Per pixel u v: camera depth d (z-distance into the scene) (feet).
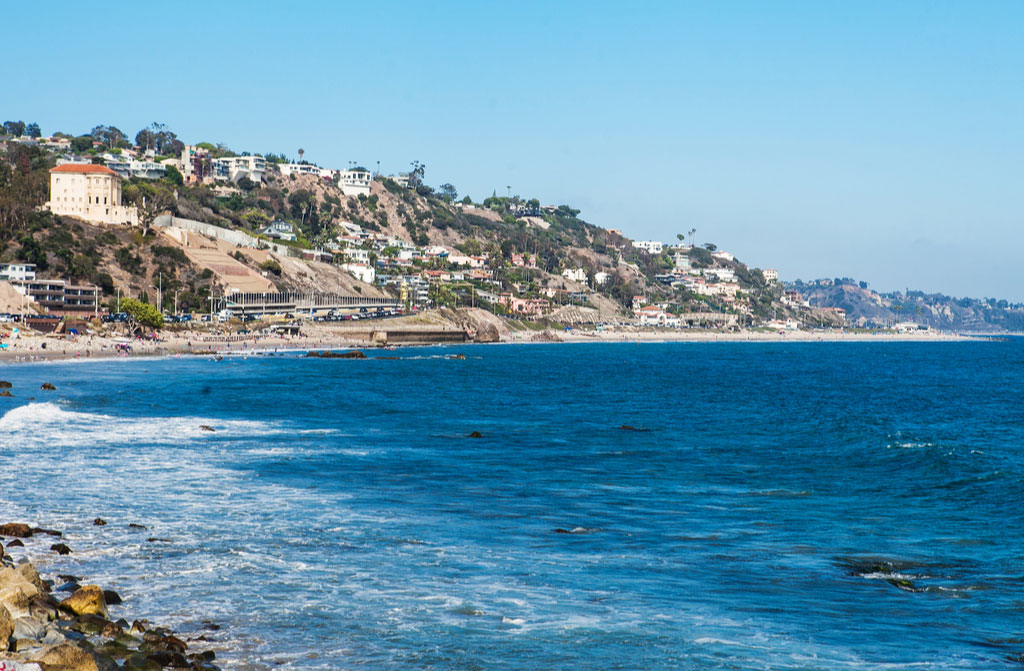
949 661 91.20
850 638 97.04
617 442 258.98
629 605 106.52
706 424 313.12
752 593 112.16
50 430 242.58
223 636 93.76
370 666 86.79
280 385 446.60
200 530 137.90
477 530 143.02
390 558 124.67
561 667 87.61
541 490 179.73
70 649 78.48
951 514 160.25
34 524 138.72
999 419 374.02
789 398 456.45
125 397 353.31
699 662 89.61
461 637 94.68
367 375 542.98
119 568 116.57
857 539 140.46
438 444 245.86
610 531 144.25
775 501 171.73
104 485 170.30
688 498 173.88
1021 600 110.32
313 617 99.96
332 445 237.25
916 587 115.24
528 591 111.04
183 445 226.79
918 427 331.98
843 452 240.53
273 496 165.58
